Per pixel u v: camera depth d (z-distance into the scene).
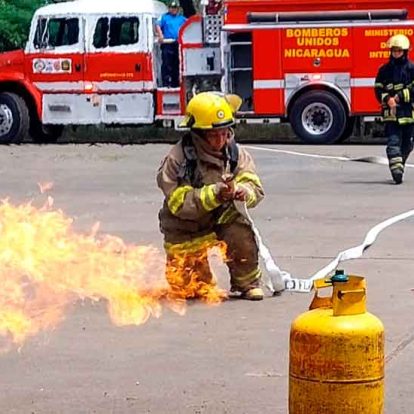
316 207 13.52
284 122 22.78
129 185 16.17
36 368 6.89
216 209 8.55
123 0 22.94
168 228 8.64
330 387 4.68
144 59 22.72
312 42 22.02
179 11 23.31
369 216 12.75
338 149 21.08
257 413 6.00
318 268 9.82
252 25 22.28
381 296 8.68
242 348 7.29
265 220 12.55
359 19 21.75
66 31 22.97
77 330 7.77
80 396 6.34
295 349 4.76
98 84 22.91
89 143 23.48
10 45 29.42
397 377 6.61
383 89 15.46
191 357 7.09
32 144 23.39
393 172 15.55
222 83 22.64
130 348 7.31
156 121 23.42
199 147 8.35
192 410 6.07
